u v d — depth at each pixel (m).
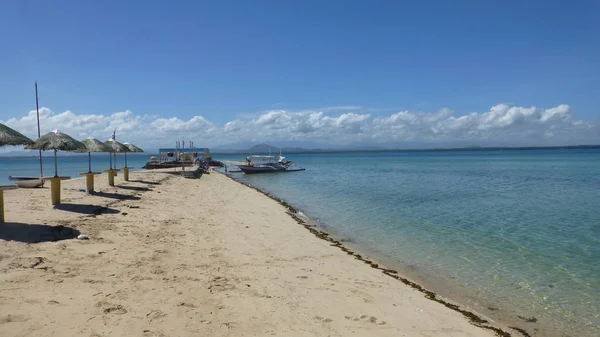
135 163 108.75
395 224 17.38
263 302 7.02
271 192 31.61
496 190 31.17
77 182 24.28
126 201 17.12
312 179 45.69
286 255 11.10
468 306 8.34
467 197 26.72
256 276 8.64
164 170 43.97
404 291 8.75
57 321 5.34
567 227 16.62
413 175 50.38
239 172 62.34
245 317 6.25
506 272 10.70
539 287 9.58
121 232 11.16
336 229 16.31
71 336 4.99
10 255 7.80
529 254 12.49
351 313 7.01
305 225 16.45
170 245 10.52
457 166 75.62
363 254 12.41
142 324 5.56
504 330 7.18
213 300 6.84
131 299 6.43
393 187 34.03
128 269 8.02
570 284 9.77
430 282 9.87
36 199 14.71
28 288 6.32
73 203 14.53
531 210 21.12
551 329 7.34
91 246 9.29
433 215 19.64
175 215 15.49
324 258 11.20
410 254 12.50
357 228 16.53
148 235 11.33
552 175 47.88
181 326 5.66
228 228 14.20
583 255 12.34
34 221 10.73
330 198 26.89
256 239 12.83
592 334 7.18
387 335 6.21
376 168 71.50
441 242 14.09
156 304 6.34
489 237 14.84
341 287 8.55
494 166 73.19
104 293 6.55
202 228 13.55
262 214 18.62
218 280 7.98
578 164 75.75
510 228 16.47
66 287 6.58
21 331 4.95
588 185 34.94
